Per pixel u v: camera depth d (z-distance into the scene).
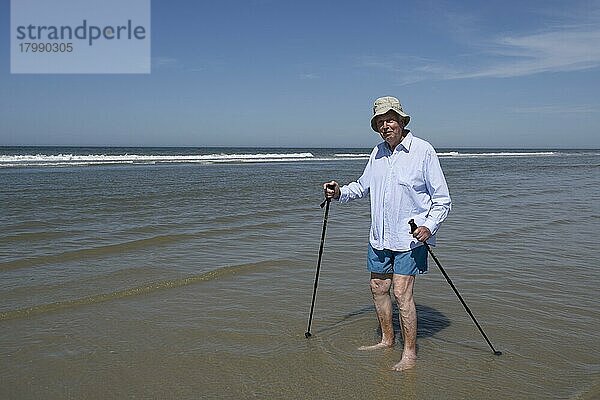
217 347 5.11
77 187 18.95
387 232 4.58
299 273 7.82
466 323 5.72
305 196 18.02
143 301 6.45
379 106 4.45
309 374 4.55
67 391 4.21
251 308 6.25
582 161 63.66
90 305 6.25
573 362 4.75
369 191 4.84
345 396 4.16
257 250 9.24
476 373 4.54
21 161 38.84
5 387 4.25
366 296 6.77
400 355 4.93
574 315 5.97
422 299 6.54
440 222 4.40
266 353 4.98
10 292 6.59
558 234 10.93
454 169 41.09
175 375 4.51
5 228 10.46
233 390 4.26
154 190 18.67
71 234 10.09
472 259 8.59
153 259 8.40
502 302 6.41
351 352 5.01
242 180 24.88
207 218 12.54
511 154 105.38
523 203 16.72
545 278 7.47
